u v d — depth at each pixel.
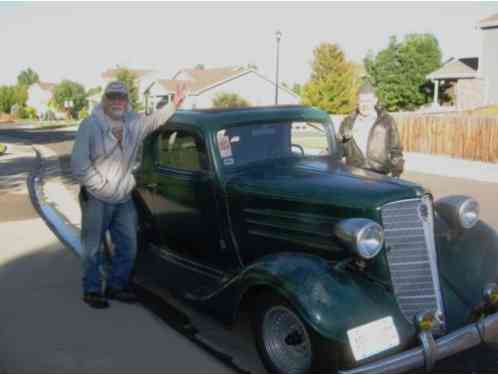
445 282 4.21
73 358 4.21
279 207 4.40
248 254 4.77
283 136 5.22
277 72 31.53
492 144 18.42
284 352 3.85
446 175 15.12
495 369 4.11
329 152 5.56
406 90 49.22
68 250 7.04
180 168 5.25
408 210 3.99
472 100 31.42
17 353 4.28
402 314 3.78
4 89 88.31
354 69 40.69
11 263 6.51
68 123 61.78
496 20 29.88
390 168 6.19
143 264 5.82
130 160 5.08
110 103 4.85
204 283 4.98
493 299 4.17
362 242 3.69
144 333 4.69
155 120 5.14
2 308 5.18
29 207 9.72
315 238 4.21
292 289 3.60
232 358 4.28
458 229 4.42
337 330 3.43
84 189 5.02
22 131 42.81
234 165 4.91
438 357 3.67
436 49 49.97
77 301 5.37
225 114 5.04
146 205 5.87
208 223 5.04
